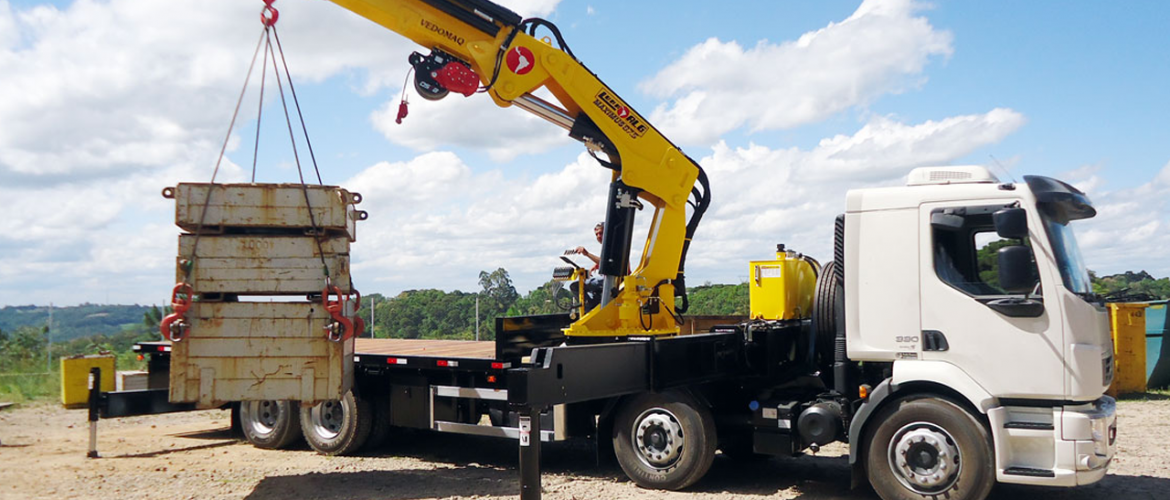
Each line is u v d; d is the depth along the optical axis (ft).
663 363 25.20
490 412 28.68
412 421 30.48
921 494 21.72
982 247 21.80
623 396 26.30
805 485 26.48
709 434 25.21
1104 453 20.71
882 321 22.76
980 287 21.63
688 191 29.78
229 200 24.40
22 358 63.57
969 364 21.53
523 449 21.47
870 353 22.85
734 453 30.12
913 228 22.56
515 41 27.78
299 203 24.53
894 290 22.66
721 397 27.09
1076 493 24.72
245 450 33.76
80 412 45.78
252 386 24.54
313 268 24.71
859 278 23.20
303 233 25.22
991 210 21.58
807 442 24.94
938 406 21.68
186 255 24.43
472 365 28.12
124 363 64.03
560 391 22.25
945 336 21.88
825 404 24.29
